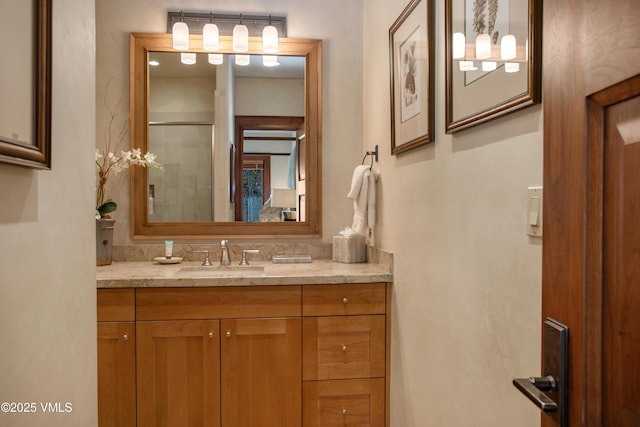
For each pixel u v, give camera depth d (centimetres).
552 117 65
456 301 130
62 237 89
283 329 195
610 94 52
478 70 114
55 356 85
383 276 197
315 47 256
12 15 68
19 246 72
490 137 110
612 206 52
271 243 255
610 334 53
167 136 248
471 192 120
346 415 199
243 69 254
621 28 50
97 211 228
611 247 53
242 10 252
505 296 103
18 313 72
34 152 74
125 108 244
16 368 71
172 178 249
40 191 80
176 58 248
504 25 102
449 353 135
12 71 68
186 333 190
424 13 154
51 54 80
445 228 138
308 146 257
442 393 141
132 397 188
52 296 84
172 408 190
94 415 105
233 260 250
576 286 59
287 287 195
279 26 255
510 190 100
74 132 94
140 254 245
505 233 103
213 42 242
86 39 101
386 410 201
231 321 192
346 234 243
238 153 254
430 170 151
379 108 222
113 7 243
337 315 197
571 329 60
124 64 244
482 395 114
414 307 169
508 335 101
